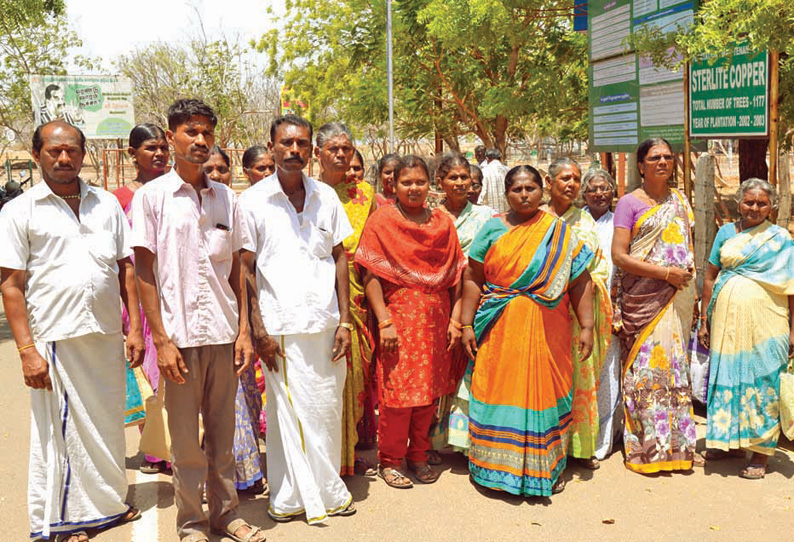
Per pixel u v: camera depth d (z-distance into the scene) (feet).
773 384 15.26
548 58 61.46
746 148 34.78
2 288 12.37
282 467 13.85
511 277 14.62
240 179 101.76
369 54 69.62
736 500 14.38
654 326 15.71
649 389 15.71
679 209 15.80
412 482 15.57
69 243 12.62
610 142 34.35
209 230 12.57
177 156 12.32
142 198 12.16
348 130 15.99
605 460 16.55
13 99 96.53
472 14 53.11
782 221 34.35
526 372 14.39
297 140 13.35
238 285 13.15
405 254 14.73
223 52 110.22
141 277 12.12
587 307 15.25
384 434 15.24
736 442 15.48
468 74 62.23
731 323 15.53
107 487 13.24
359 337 15.43
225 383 12.93
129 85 87.76
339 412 14.07
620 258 15.88
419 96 66.33
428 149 99.04
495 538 13.01
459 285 15.48
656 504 14.26
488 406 14.75
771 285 15.29
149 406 15.31
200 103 12.35
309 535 13.21
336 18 86.79
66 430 12.75
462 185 16.15
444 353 15.28
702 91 24.00
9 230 12.28
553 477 14.64
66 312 12.58
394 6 62.03
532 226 14.66
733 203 57.31
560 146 126.31
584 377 15.78
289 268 13.41
